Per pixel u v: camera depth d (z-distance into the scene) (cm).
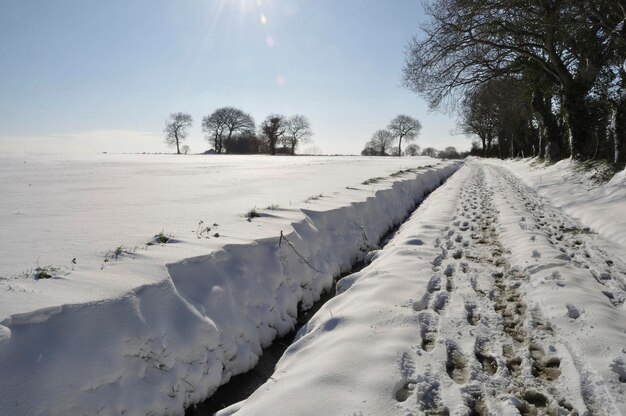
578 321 396
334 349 361
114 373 312
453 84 2019
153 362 341
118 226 648
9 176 1855
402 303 455
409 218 1213
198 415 355
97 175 1980
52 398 273
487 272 571
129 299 353
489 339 385
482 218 980
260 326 472
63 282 367
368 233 902
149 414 322
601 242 711
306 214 767
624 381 306
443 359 347
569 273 530
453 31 1769
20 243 518
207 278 446
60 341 297
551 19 1545
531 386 313
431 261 616
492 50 1911
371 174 2031
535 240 702
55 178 1762
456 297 479
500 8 1594
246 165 3169
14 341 275
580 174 1444
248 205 902
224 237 563
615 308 430
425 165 3045
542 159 2805
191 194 1156
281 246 578
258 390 335
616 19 1392
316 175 1992
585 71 1662
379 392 299
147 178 1811
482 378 323
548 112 2402
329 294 630
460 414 277
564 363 336
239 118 9394
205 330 387
